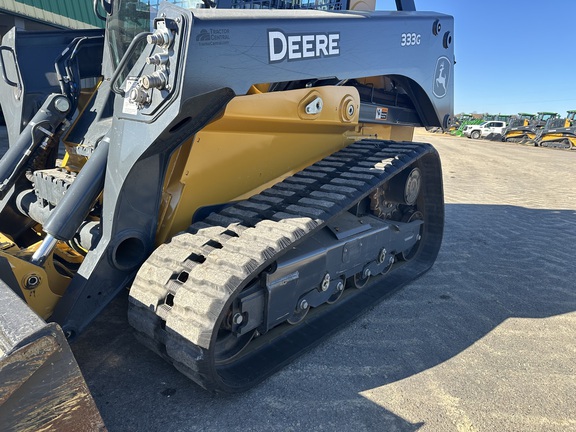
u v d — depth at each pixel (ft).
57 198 8.34
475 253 15.16
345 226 9.58
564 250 15.94
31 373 4.00
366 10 11.15
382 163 9.51
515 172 38.55
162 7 6.16
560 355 9.01
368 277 10.85
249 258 6.54
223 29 6.29
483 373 8.24
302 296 8.36
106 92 9.50
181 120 6.34
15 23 39.96
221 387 6.74
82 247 7.86
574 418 7.14
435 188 12.57
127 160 6.72
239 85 6.67
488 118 128.98
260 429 6.54
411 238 12.22
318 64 8.13
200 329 6.09
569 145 75.10
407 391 7.59
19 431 4.12
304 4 10.52
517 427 6.87
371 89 11.85
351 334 9.39
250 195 8.81
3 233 10.02
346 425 6.71
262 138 8.55
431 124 13.30
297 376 7.84
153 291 6.80
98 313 7.08
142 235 7.36
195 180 7.74
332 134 10.40
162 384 7.42
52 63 10.72
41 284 6.94
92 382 7.39
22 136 9.41
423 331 9.66
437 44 12.05
